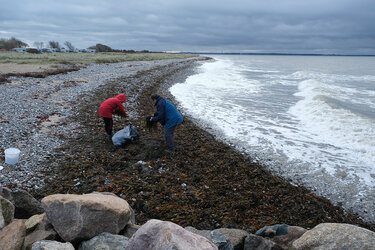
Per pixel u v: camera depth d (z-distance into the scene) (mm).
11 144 8625
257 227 5891
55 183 6789
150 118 9344
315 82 31266
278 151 10898
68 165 7723
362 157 10438
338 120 14656
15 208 4629
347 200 7742
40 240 3662
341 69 70375
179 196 6742
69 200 3980
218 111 17156
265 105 19344
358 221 6836
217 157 9625
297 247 3922
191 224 5809
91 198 4129
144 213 6066
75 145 9227
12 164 7336
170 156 9000
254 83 32375
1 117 10953
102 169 7773
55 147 8867
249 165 9273
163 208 6176
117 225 4098
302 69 66250
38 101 14242
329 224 3975
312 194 7855
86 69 31656
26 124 10547
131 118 13148
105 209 3998
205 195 6969
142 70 34375
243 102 20250
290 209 6852
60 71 26219
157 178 7535
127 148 9211
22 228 3887
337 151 11000
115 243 3721
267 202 7102
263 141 11945
